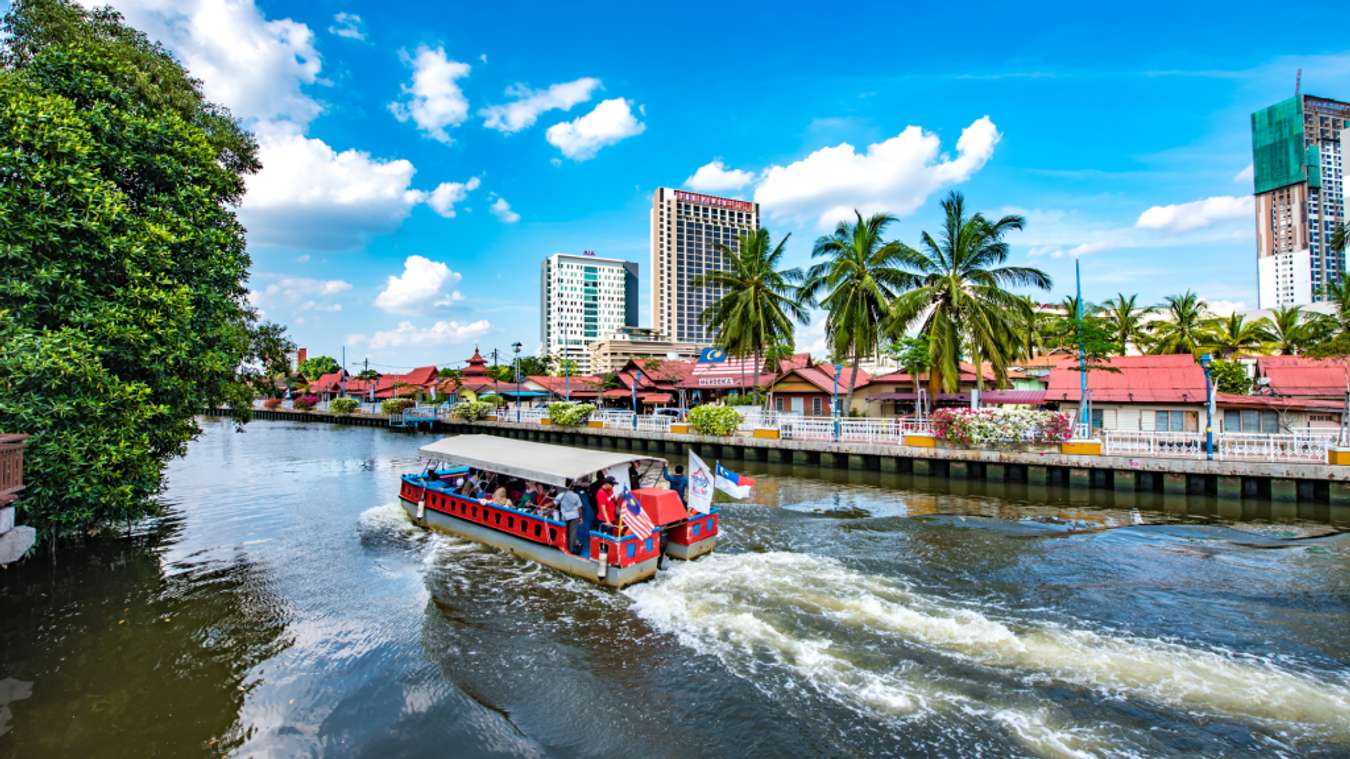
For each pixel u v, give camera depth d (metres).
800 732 7.10
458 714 7.69
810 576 12.16
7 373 10.48
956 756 6.60
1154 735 6.85
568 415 40.25
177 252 13.45
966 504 19.56
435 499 16.30
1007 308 27.50
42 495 11.16
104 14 16.64
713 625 9.99
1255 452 19.84
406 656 9.18
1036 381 38.03
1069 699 7.59
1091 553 13.74
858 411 39.03
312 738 7.23
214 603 11.22
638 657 9.03
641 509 11.98
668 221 123.44
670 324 123.50
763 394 41.16
